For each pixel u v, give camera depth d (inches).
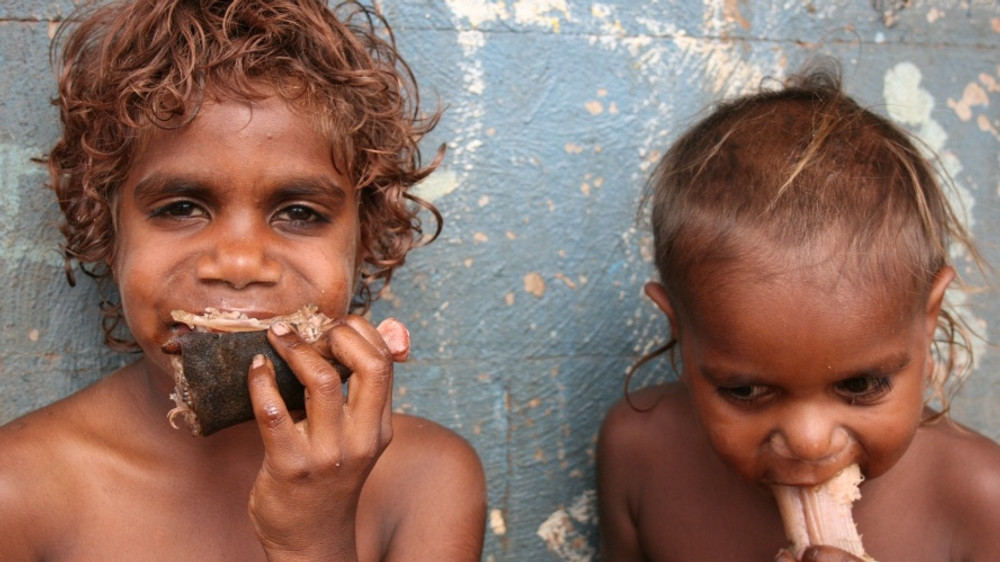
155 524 56.3
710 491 70.2
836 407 56.7
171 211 52.7
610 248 76.3
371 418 47.6
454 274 74.2
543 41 74.2
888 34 78.9
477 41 73.2
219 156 51.4
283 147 52.4
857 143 60.1
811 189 56.9
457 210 73.8
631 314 77.1
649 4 75.7
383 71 62.2
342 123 55.3
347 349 47.8
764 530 68.6
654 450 71.9
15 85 67.1
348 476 47.7
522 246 75.1
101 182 55.1
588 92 75.2
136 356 70.5
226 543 57.0
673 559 71.4
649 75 76.0
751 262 55.6
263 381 45.9
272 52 54.6
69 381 69.7
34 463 55.6
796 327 54.4
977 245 80.0
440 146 72.0
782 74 77.7
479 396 75.6
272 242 52.6
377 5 71.2
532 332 75.9
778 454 57.9
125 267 53.3
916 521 65.9
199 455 57.2
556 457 77.3
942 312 72.6
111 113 54.1
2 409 68.9
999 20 80.1
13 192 67.7
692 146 64.7
